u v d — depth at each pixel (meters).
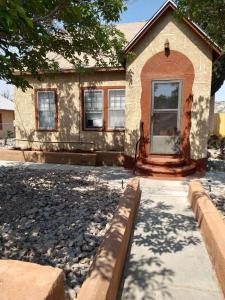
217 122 20.89
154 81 8.23
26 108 11.37
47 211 4.68
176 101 8.20
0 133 24.23
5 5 2.28
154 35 8.05
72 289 2.53
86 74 9.75
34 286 1.45
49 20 4.31
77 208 4.88
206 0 4.93
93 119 10.68
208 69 7.85
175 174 7.74
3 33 3.86
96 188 6.41
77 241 3.51
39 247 3.36
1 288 1.44
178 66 8.01
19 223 4.13
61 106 10.88
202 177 7.80
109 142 10.48
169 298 2.58
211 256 3.20
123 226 3.26
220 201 5.32
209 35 7.33
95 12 4.88
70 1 3.59
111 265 2.36
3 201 5.21
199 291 2.68
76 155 9.80
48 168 9.08
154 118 8.41
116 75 10.06
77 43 6.03
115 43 7.18
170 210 5.04
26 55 5.76
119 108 10.25
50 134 11.20
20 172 8.25
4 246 3.38
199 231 4.09
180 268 3.08
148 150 8.53
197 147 8.20
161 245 3.64
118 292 2.65
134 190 4.89
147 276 2.93
